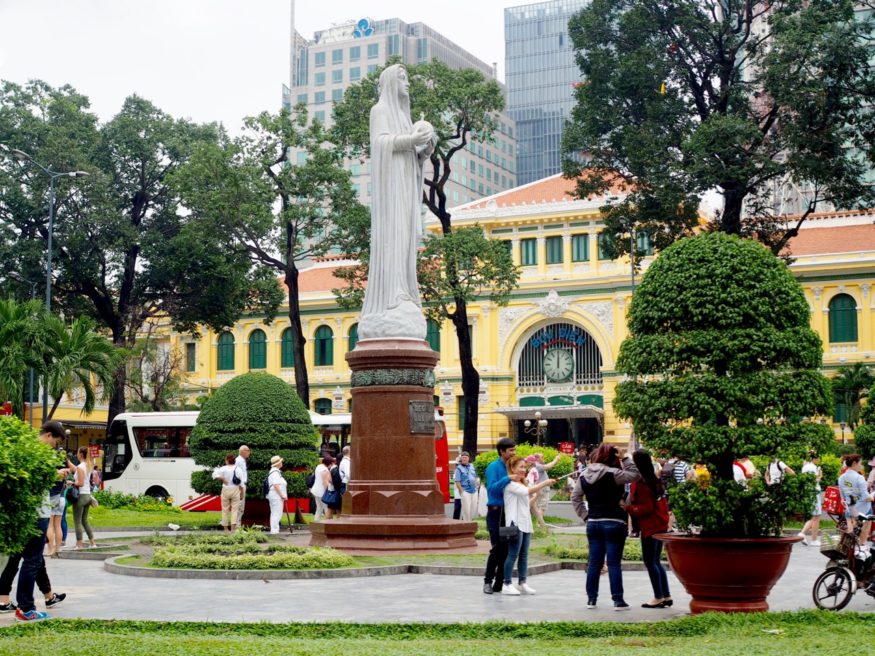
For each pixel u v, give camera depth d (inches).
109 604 561.6
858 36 1435.8
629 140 1467.8
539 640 425.4
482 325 2522.1
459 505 1079.6
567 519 1300.4
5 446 441.7
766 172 1407.5
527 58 5812.0
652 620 495.5
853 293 2250.2
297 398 1180.5
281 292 2101.4
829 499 663.1
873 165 1515.7
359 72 5073.8
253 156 1737.2
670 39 1510.8
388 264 828.0
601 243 1630.2
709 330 496.4
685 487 491.5
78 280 2000.5
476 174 5113.2
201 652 372.2
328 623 463.8
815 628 444.1
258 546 765.9
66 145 1899.6
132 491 1614.2
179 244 1995.6
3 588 525.7
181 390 2448.3
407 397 797.9
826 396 502.0
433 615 517.0
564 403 2449.6
